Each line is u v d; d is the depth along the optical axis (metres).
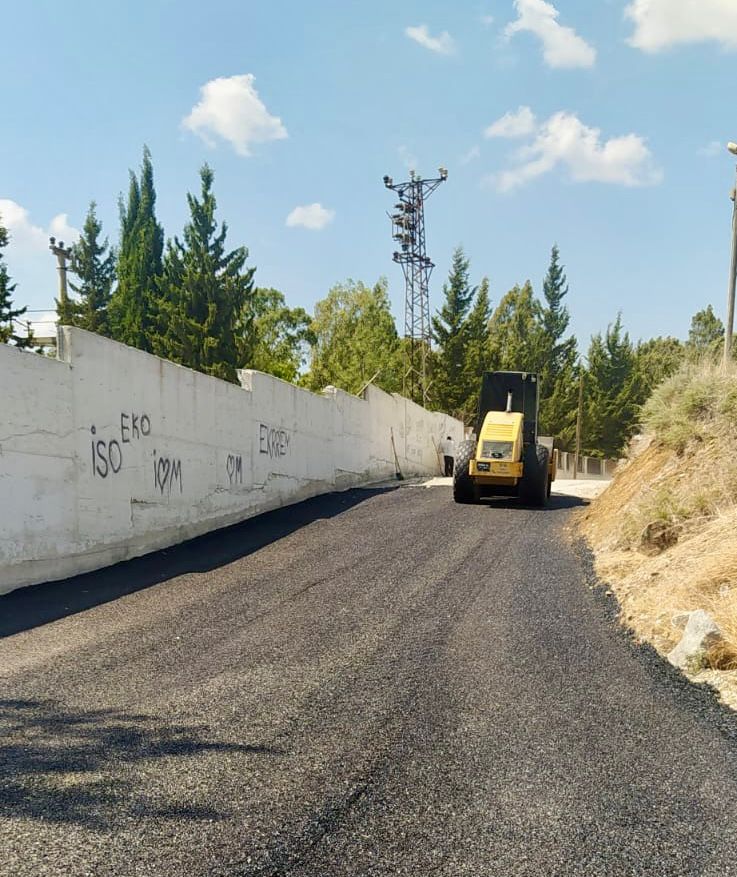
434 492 17.47
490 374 16.44
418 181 39.66
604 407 52.12
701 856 2.80
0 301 30.59
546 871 2.69
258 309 56.94
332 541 10.29
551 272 55.72
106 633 5.80
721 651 4.93
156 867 2.65
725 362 10.46
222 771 3.43
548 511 14.13
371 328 55.38
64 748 3.66
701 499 8.16
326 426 16.86
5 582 6.99
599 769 3.53
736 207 14.07
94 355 8.24
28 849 2.74
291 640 5.70
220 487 11.49
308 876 2.62
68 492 7.82
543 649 5.47
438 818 3.04
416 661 5.19
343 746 3.75
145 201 44.41
